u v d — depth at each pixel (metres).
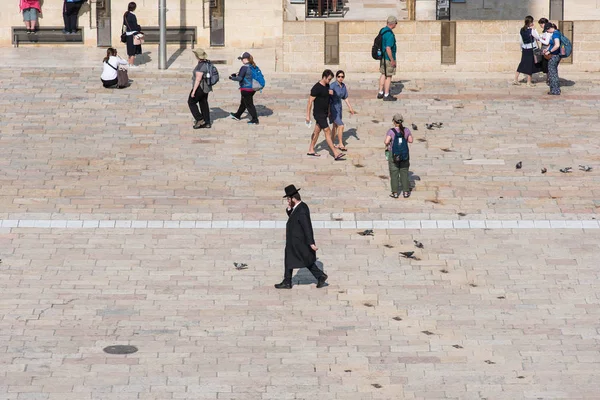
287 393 59.09
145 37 123.81
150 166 88.81
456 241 77.50
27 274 72.31
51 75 108.88
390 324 66.56
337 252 75.69
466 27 111.31
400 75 110.50
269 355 62.88
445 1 132.38
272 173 87.75
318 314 67.69
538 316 67.50
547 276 72.62
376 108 100.69
